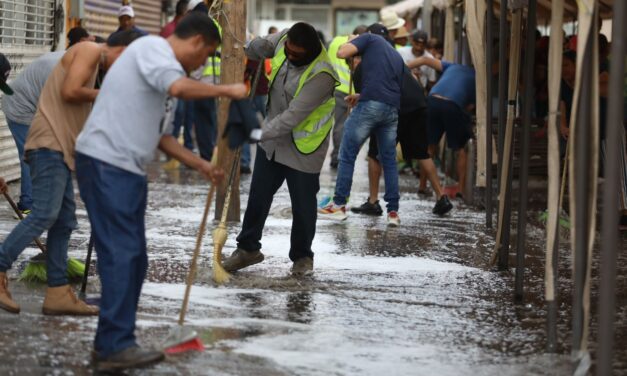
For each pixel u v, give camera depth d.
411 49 19.80
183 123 23.34
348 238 12.45
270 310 8.55
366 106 13.52
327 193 17.03
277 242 11.96
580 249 6.90
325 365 6.97
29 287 8.98
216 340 7.49
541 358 7.38
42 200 7.89
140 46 6.65
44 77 11.68
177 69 6.51
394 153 13.62
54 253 8.01
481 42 12.41
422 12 25.64
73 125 8.00
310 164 9.81
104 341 6.68
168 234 12.18
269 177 9.88
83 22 20.53
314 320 8.27
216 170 7.14
